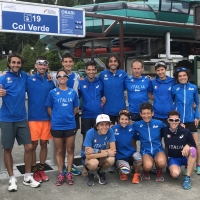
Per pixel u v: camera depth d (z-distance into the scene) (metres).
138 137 4.31
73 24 6.39
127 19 6.95
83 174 4.35
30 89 4.03
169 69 9.55
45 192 3.72
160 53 13.41
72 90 4.04
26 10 5.82
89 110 4.41
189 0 11.46
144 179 4.14
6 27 5.62
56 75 4.03
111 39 12.19
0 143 4.44
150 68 9.40
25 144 3.93
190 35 12.39
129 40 13.07
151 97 4.68
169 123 4.01
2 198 3.55
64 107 3.93
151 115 4.14
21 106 3.86
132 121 4.40
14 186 3.77
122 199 3.48
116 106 4.52
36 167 4.22
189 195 3.58
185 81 4.37
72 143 4.04
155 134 4.16
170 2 11.16
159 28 11.52
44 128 4.13
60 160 4.04
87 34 6.61
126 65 13.60
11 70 3.82
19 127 3.89
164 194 3.62
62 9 6.23
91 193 3.67
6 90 3.74
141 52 13.18
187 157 3.90
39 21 5.98
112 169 4.43
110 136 4.04
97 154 3.85
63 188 3.85
